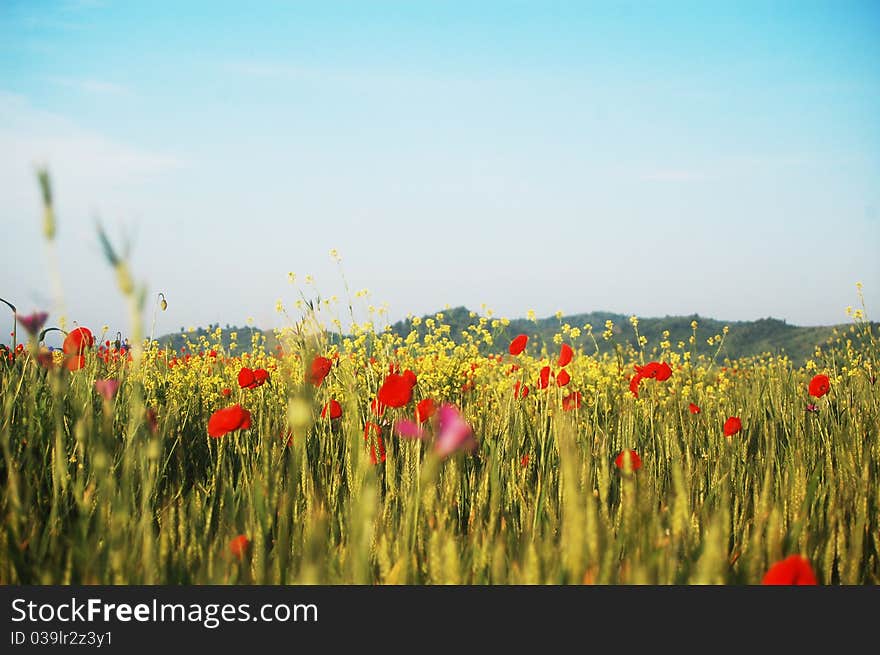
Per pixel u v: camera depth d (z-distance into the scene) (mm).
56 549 2027
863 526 2246
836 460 3740
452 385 6164
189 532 2248
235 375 5902
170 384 4965
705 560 1685
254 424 3736
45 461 2752
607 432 4141
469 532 2270
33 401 2789
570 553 1597
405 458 2518
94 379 3107
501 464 3146
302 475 2391
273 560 1877
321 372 2008
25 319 1646
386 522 2230
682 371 7785
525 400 4414
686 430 4512
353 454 2143
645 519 1784
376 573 1964
